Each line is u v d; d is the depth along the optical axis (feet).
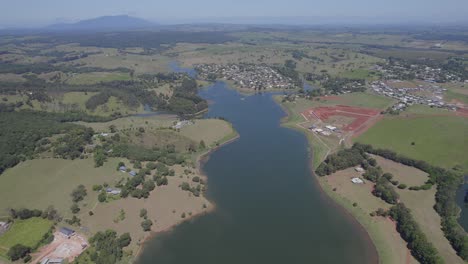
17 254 414.82
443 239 454.40
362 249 443.32
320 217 511.81
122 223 485.97
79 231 469.98
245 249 443.73
